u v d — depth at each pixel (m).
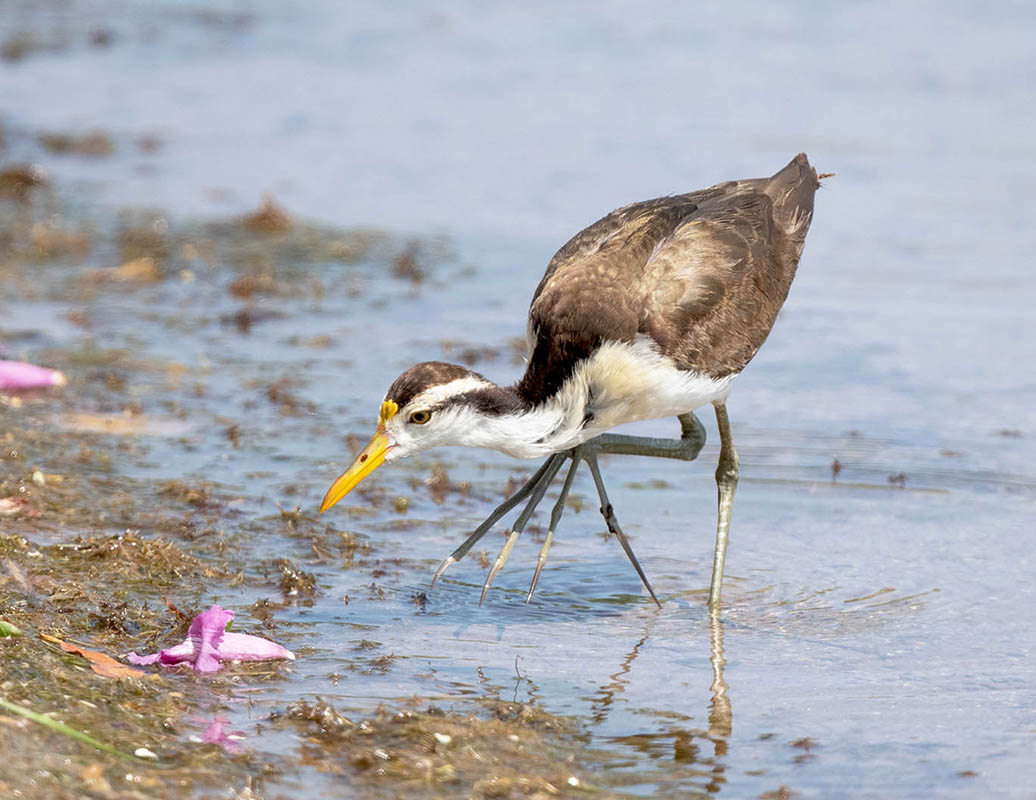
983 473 12.19
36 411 13.02
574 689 8.48
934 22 26.44
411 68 25.17
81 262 17.47
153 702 7.77
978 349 14.91
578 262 10.06
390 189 20.00
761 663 8.95
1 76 24.81
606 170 20.11
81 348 14.70
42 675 7.82
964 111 22.19
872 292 16.48
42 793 6.57
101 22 28.11
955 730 8.00
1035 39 25.42
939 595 10.00
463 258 17.75
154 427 12.84
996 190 19.38
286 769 7.14
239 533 10.74
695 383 9.95
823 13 27.22
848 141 20.98
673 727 8.00
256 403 13.53
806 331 15.49
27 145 21.59
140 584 9.66
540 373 9.49
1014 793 7.27
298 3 29.34
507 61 25.33
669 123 21.88
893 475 12.15
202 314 15.96
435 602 9.84
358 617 9.48
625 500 11.90
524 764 7.37
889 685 8.62
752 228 10.76
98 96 23.98
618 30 26.75
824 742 7.84
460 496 11.85
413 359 14.72
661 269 10.02
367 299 16.53
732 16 27.22
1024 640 9.27
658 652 9.10
